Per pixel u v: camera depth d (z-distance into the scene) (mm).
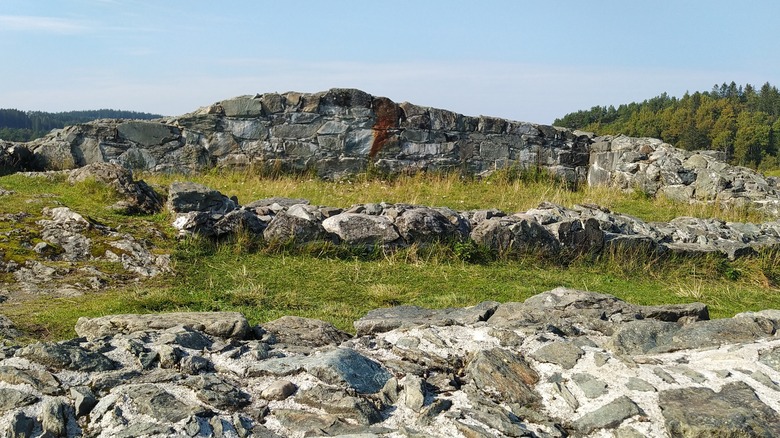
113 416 4582
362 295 9359
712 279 11938
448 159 20609
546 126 21359
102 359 5156
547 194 18797
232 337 5914
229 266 10258
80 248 10289
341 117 19859
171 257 10273
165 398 4730
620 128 78188
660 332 5734
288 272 10164
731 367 5074
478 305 6840
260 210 12180
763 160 68875
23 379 4871
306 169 19734
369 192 17844
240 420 4625
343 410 4758
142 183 13328
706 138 74688
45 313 7762
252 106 19297
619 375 5012
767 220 17281
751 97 99250
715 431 4320
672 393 4758
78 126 18469
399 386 5059
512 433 4527
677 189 19312
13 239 10297
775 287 11922
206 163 19188
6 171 17141
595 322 6211
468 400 4918
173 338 5520
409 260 11188
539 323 6129
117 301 8289
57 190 13312
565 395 4914
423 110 20312
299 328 6332
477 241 11617
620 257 12023
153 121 19062
